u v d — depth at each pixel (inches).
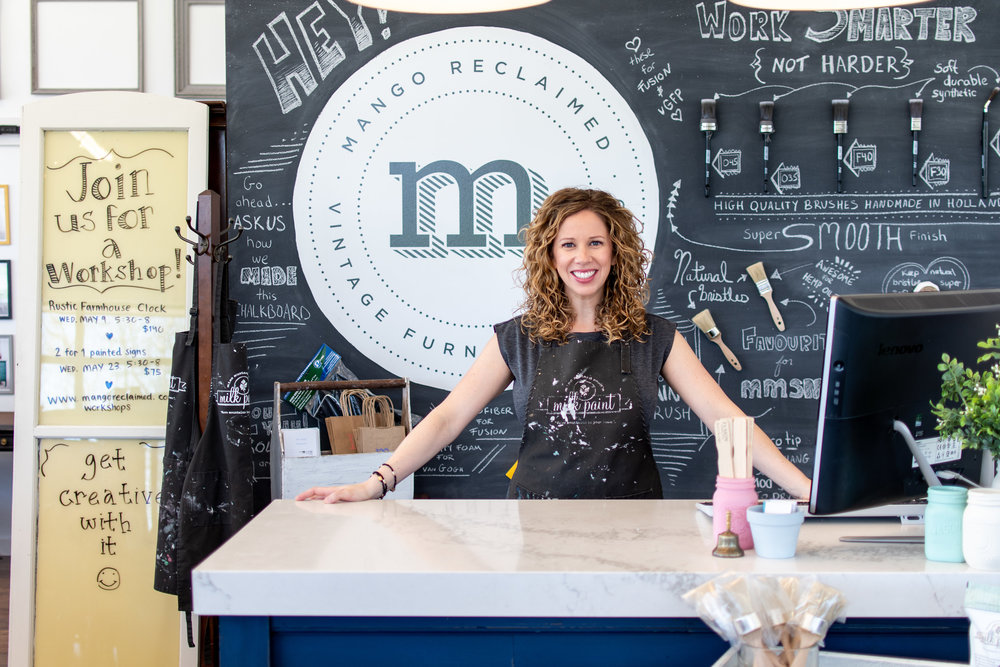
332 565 49.9
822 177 129.0
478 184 129.3
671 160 129.3
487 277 129.6
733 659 46.9
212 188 133.8
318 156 129.3
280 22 129.0
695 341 129.1
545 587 48.3
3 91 157.6
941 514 51.5
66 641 122.5
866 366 55.7
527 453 88.3
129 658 122.2
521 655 52.1
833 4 80.4
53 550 123.5
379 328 129.8
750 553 53.6
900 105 129.0
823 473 56.8
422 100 129.3
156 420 125.0
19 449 123.7
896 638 52.6
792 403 128.7
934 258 128.8
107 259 126.0
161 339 125.5
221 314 114.7
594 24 129.0
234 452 111.2
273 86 129.1
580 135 129.3
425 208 129.4
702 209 129.3
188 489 111.3
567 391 86.5
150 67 154.3
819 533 60.0
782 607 44.9
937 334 59.4
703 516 64.9
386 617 52.2
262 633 51.7
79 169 126.0
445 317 129.8
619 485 85.6
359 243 129.3
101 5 154.8
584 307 89.9
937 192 129.0
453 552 53.1
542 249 88.6
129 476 124.0
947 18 128.7
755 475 129.5
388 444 117.1
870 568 49.8
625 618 51.8
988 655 44.6
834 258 129.0
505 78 129.1
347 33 129.3
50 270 125.6
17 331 124.6
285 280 129.3
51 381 125.5
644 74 129.2
